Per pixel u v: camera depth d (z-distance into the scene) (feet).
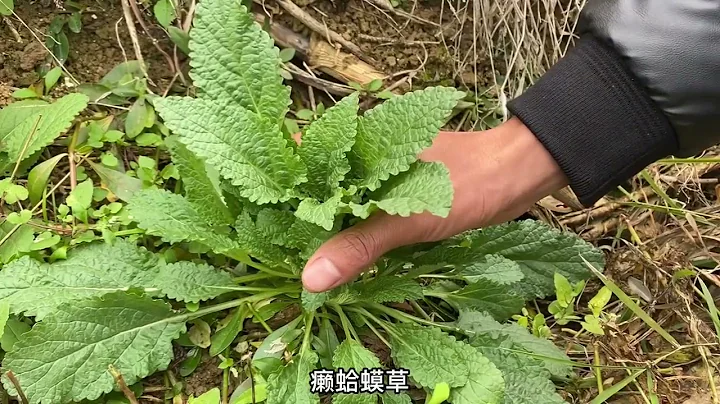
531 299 3.58
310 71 3.95
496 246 3.49
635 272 3.76
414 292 3.05
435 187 2.46
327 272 2.57
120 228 3.26
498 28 4.21
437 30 4.16
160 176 3.39
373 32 4.06
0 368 2.86
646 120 2.79
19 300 2.86
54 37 3.58
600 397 3.13
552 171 2.94
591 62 2.82
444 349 2.94
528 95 2.88
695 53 2.65
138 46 3.65
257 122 2.86
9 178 3.19
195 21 2.83
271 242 2.92
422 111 2.65
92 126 3.41
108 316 2.87
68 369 2.77
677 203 4.10
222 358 3.10
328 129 2.84
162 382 3.06
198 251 3.21
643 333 3.55
